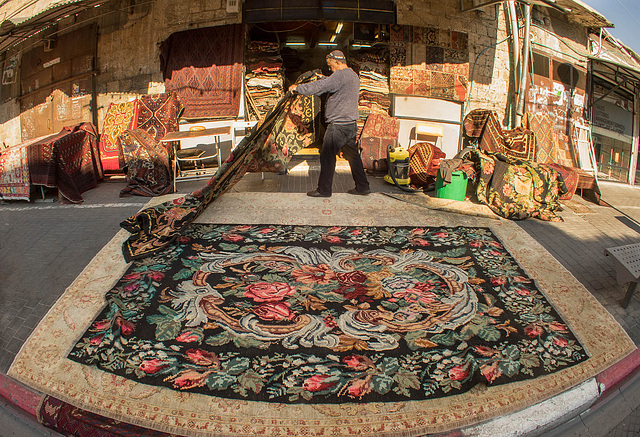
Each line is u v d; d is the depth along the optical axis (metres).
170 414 2.22
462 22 7.07
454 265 3.67
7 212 4.97
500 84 7.62
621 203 6.37
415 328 2.84
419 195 5.32
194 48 6.55
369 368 2.49
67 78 7.70
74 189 5.24
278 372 2.45
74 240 4.04
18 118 8.91
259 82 6.70
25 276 3.50
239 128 6.00
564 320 3.04
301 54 8.43
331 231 4.25
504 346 2.72
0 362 2.71
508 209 4.82
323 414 2.22
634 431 2.45
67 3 5.54
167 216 4.00
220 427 2.16
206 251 3.77
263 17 6.39
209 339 2.69
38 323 2.93
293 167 6.36
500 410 2.32
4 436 2.37
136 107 6.51
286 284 3.30
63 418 2.28
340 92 4.66
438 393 2.36
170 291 3.17
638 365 2.86
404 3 6.64
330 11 6.40
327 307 3.03
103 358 2.55
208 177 5.68
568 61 8.42
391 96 6.79
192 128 5.70
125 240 3.93
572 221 5.01
